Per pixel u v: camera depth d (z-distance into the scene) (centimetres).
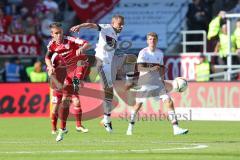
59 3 7694
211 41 6956
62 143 3453
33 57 7025
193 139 3669
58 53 3975
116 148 3148
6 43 6956
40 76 6575
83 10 7012
